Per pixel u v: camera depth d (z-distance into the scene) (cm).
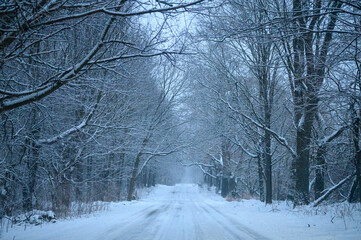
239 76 2150
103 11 763
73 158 1891
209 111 2861
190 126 3278
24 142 1443
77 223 1286
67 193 1764
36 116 1488
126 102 2042
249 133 2453
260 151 2477
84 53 1023
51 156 1673
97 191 2608
